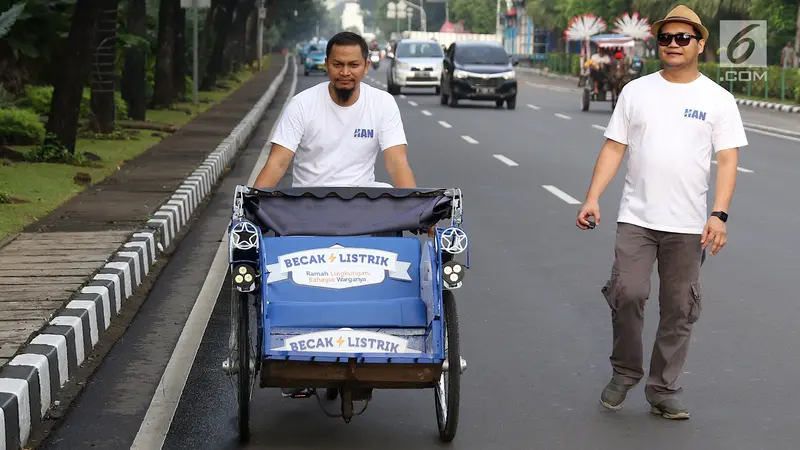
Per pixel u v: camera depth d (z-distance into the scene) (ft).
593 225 20.10
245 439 18.44
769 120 100.48
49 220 36.73
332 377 17.26
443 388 18.56
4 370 18.95
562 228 40.42
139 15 80.38
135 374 22.31
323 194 19.60
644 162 19.65
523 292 30.17
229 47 165.17
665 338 19.95
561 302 29.01
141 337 25.12
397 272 18.63
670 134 19.49
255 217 19.77
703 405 20.62
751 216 43.29
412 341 17.71
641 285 19.72
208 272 32.45
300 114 20.24
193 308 27.89
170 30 97.66
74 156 53.67
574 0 224.74
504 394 21.31
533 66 281.13
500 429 19.27
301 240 18.89
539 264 33.96
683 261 19.65
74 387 21.35
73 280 26.81
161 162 55.88
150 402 20.54
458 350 17.60
